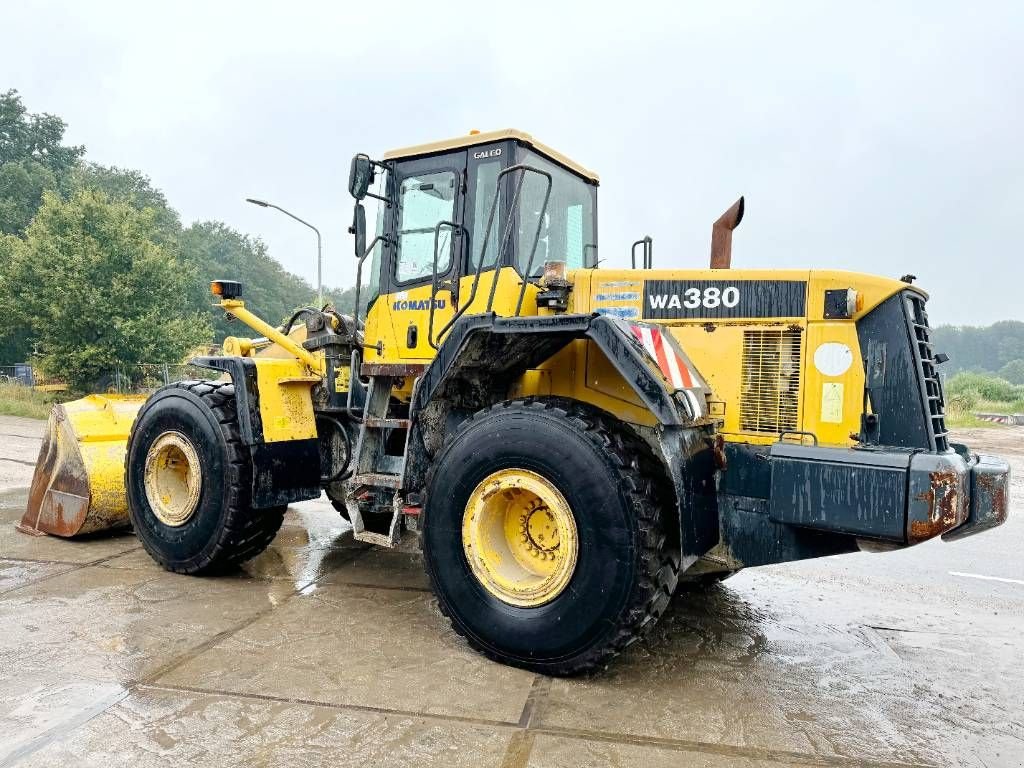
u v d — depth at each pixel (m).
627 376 3.03
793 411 3.37
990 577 5.17
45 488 5.36
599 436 3.05
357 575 4.59
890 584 4.91
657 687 3.06
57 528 5.23
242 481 4.26
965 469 2.89
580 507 3.00
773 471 3.09
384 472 4.17
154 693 2.80
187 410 4.41
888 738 2.69
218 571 4.48
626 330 3.12
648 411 3.54
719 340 3.54
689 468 3.08
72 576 4.36
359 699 2.82
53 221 21.36
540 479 3.13
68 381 21.09
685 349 3.59
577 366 3.75
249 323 4.67
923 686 3.19
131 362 20.81
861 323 3.29
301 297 95.56
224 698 2.78
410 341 4.36
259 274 86.56
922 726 2.80
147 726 2.54
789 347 3.40
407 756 2.41
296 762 2.35
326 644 3.38
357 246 4.44
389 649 3.35
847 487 2.91
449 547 3.37
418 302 4.33
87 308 20.14
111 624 3.55
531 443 3.14
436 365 3.54
